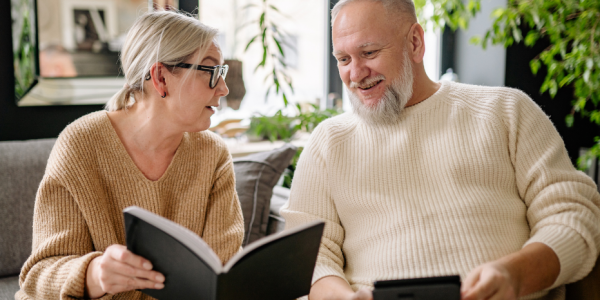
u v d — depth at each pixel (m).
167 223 0.87
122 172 1.26
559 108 3.29
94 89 2.28
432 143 1.29
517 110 1.29
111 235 1.22
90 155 1.24
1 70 2.13
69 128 1.26
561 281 1.11
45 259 1.15
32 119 2.22
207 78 1.23
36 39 2.13
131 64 1.25
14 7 2.09
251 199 1.77
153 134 1.27
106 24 2.26
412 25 1.32
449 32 3.42
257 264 0.87
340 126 1.40
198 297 0.87
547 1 2.46
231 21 2.77
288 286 0.96
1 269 1.74
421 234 1.21
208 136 1.41
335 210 1.38
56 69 2.19
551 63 2.56
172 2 2.42
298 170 1.42
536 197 1.23
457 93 1.34
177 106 1.22
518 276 1.03
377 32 1.27
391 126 1.33
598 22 2.36
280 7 2.94
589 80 2.38
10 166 1.79
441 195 1.24
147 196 1.27
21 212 1.77
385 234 1.25
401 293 0.87
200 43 1.21
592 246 1.12
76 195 1.19
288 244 0.91
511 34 3.02
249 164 1.84
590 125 3.37
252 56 2.89
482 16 3.20
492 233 1.19
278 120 2.44
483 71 3.24
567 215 1.16
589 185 1.25
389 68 1.29
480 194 1.22
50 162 1.23
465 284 0.98
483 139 1.26
